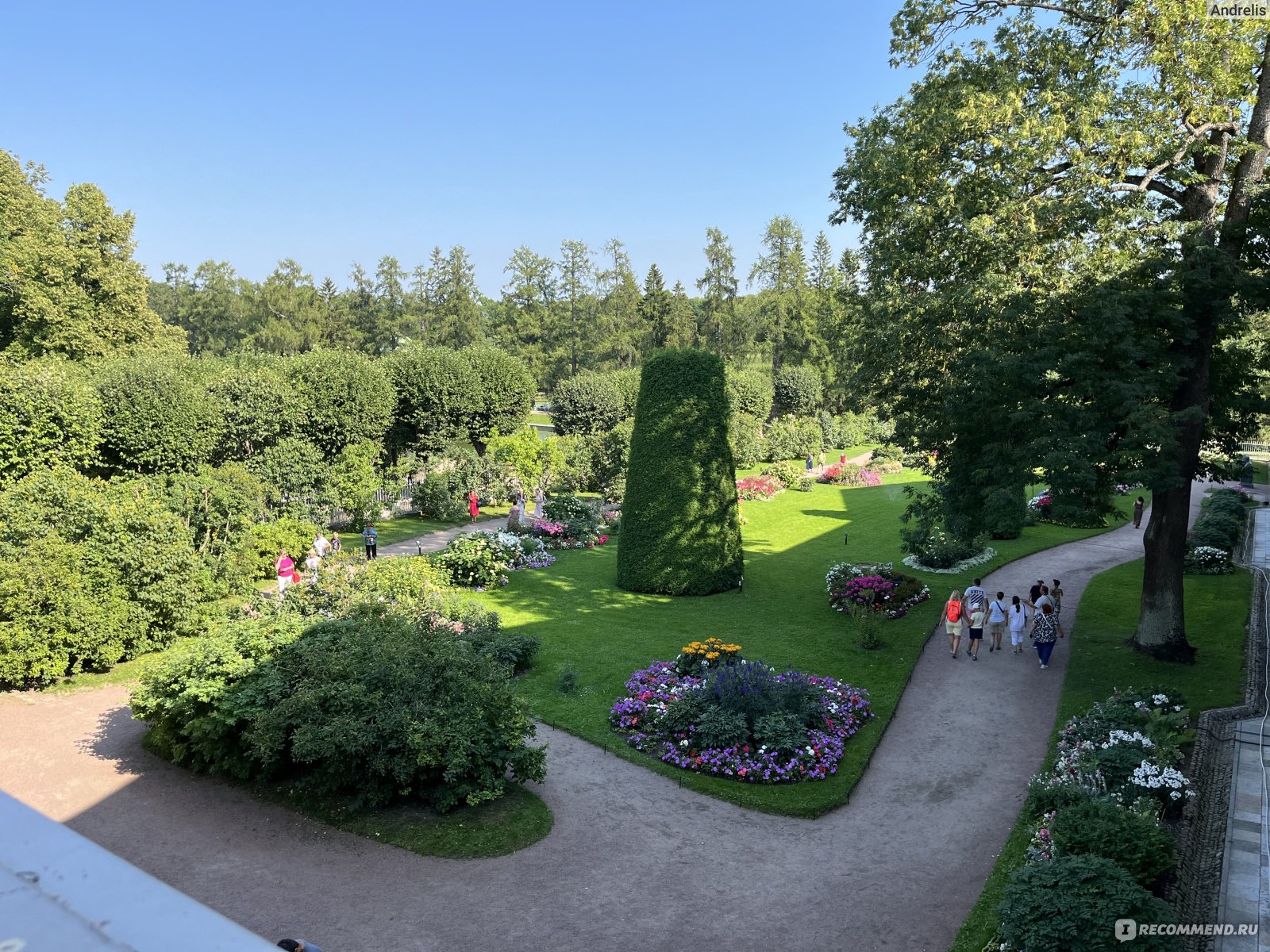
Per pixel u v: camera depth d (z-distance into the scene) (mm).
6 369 23844
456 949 8188
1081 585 22938
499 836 10336
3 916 885
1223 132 15172
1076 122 14039
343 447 35719
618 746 13164
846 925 8797
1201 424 15398
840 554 28578
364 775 10898
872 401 19000
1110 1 14734
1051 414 14344
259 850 9859
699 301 93062
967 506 16266
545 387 96875
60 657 15102
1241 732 13117
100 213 38750
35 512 16016
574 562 26828
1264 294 14078
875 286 17938
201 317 104312
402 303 98375
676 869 9828
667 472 22766
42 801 10836
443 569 22609
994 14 16031
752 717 13156
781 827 10961
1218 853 9805
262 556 23328
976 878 9711
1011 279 14367
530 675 16203
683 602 22094
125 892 993
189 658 11938
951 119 15156
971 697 15602
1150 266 14117
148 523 16781
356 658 11695
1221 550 22656
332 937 8289
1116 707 12711
